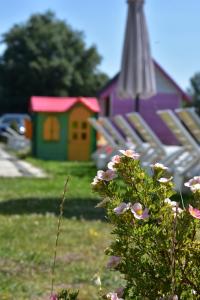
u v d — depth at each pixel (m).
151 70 16.61
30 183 13.28
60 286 4.90
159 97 28.95
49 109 22.41
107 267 2.33
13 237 6.80
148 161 13.72
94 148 22.56
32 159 21.75
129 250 2.31
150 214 2.32
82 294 4.63
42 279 5.11
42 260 5.69
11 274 5.23
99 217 8.45
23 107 61.47
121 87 16.64
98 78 66.12
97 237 6.84
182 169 11.29
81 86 64.38
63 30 65.56
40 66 61.16
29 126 26.38
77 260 5.75
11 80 61.53
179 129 11.48
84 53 66.44
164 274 2.26
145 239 2.28
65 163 20.45
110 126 17.06
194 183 2.46
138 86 16.42
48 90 61.97
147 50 16.58
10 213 8.66
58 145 22.56
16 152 26.03
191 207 2.26
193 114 11.11
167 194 2.37
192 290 2.30
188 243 2.28
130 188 2.39
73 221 8.02
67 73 62.38
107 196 2.41
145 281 2.27
